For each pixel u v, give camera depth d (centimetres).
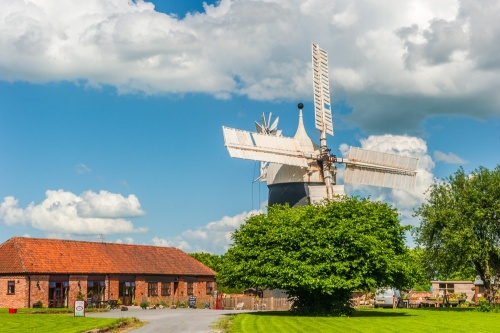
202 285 9025
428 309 6494
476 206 6200
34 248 7275
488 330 3797
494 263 6391
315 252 4681
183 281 8681
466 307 7156
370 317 4869
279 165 7581
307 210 5050
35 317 4669
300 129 7644
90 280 7425
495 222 6184
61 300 7081
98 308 6669
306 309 5053
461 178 6406
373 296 7681
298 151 7406
